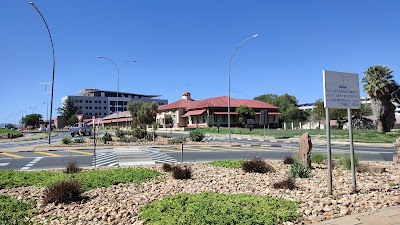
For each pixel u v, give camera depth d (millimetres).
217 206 6465
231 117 69750
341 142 34969
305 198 7582
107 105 164375
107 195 8594
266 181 10234
